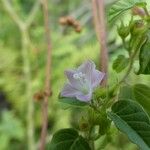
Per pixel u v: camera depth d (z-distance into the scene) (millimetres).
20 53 639
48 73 323
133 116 199
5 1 586
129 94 225
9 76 644
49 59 331
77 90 203
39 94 308
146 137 193
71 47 606
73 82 204
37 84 605
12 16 592
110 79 226
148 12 228
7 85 645
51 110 607
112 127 224
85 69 204
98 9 278
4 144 645
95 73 203
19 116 658
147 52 213
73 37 608
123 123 197
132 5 213
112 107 202
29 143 592
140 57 214
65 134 211
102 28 268
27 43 603
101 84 214
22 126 657
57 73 592
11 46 643
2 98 747
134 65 225
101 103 211
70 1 684
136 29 215
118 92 213
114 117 199
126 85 222
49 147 209
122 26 219
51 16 667
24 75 635
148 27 214
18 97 644
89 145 212
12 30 639
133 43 218
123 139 532
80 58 602
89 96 200
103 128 212
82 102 209
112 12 214
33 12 591
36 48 605
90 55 598
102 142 226
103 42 259
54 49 602
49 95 306
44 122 301
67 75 204
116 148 521
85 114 214
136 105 200
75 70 205
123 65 223
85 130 213
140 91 226
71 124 615
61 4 686
